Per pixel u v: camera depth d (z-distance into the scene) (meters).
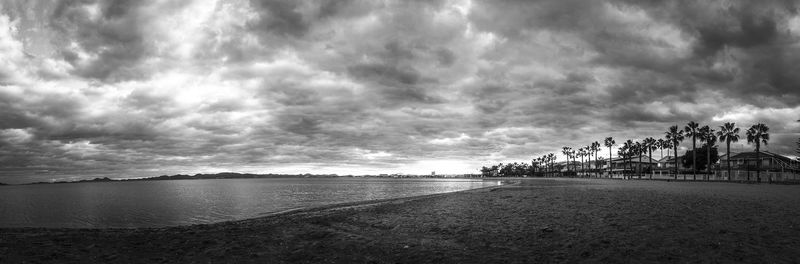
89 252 12.09
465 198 35.00
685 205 22.78
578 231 14.02
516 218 18.42
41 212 37.62
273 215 27.20
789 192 38.94
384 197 54.28
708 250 10.55
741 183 75.38
